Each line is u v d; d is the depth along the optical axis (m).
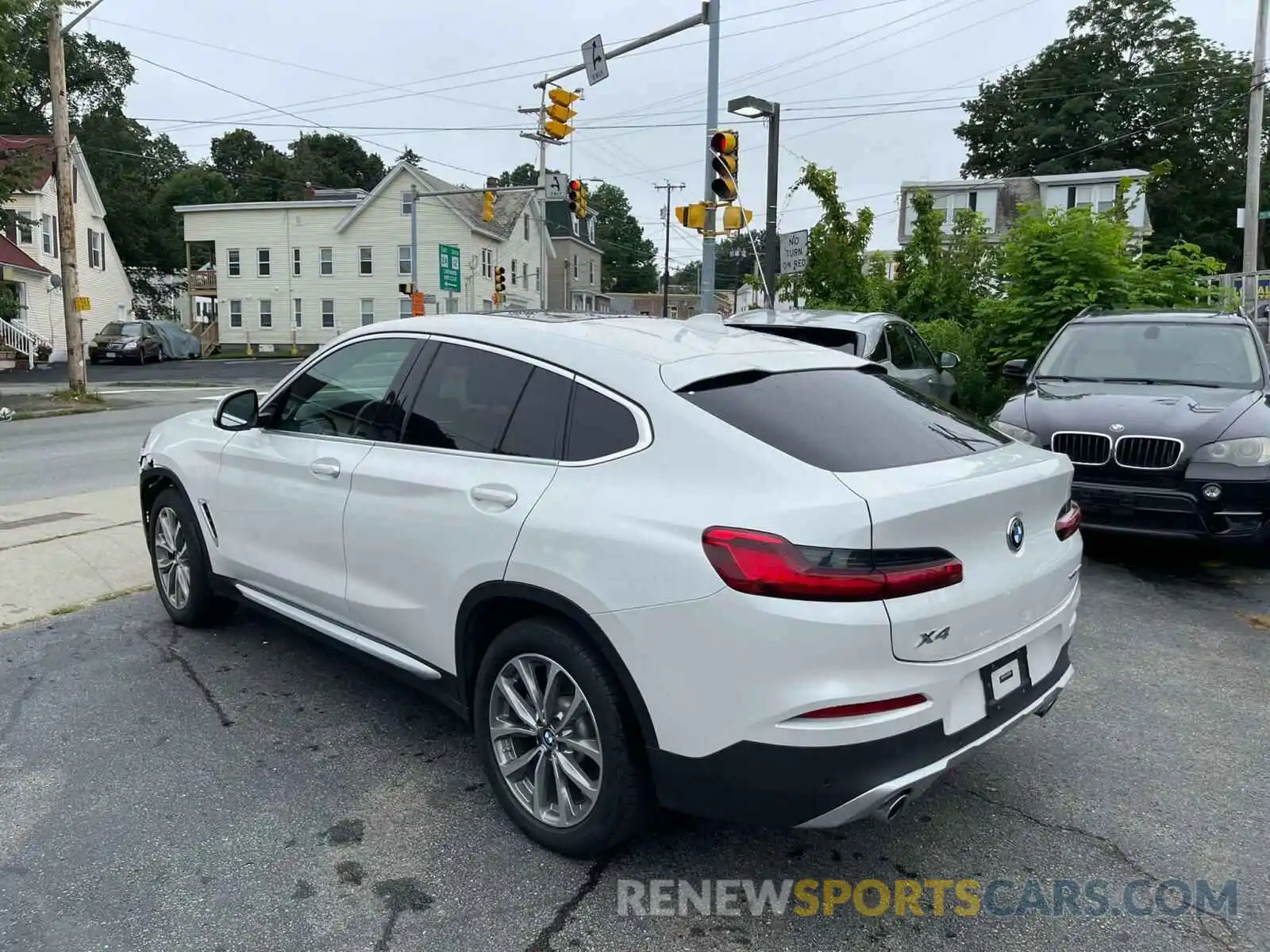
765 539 2.56
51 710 4.18
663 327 3.68
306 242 47.69
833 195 16.88
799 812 2.61
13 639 5.04
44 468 10.91
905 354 9.33
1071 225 11.78
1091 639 5.34
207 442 4.75
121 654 4.86
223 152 88.88
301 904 2.86
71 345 20.44
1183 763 3.86
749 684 2.56
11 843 3.14
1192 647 5.21
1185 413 6.36
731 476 2.75
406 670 3.63
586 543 2.86
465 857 3.12
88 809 3.37
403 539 3.50
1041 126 56.09
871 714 2.54
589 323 3.61
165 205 65.81
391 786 3.57
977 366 12.62
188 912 2.80
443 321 3.79
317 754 3.82
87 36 65.94
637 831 2.99
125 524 7.53
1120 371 7.52
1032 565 3.05
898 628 2.56
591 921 2.80
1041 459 3.34
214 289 51.16
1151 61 55.44
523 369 3.36
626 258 104.88
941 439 3.23
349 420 3.96
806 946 2.72
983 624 2.80
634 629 2.75
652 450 2.92
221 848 3.14
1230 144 54.94
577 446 3.10
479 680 3.30
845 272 16.91
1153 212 55.22
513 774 3.24
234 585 4.66
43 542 6.92
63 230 20.19
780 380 3.24
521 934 2.74
